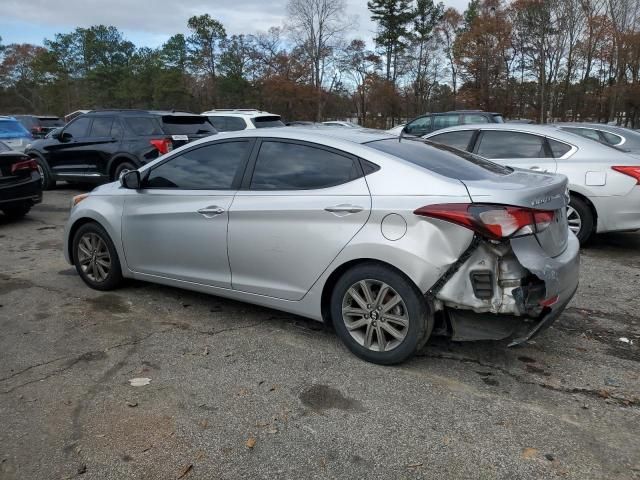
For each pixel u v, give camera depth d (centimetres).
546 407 325
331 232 373
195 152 462
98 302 501
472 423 308
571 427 304
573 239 399
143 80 6475
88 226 526
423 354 393
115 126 1109
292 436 296
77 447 285
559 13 4688
